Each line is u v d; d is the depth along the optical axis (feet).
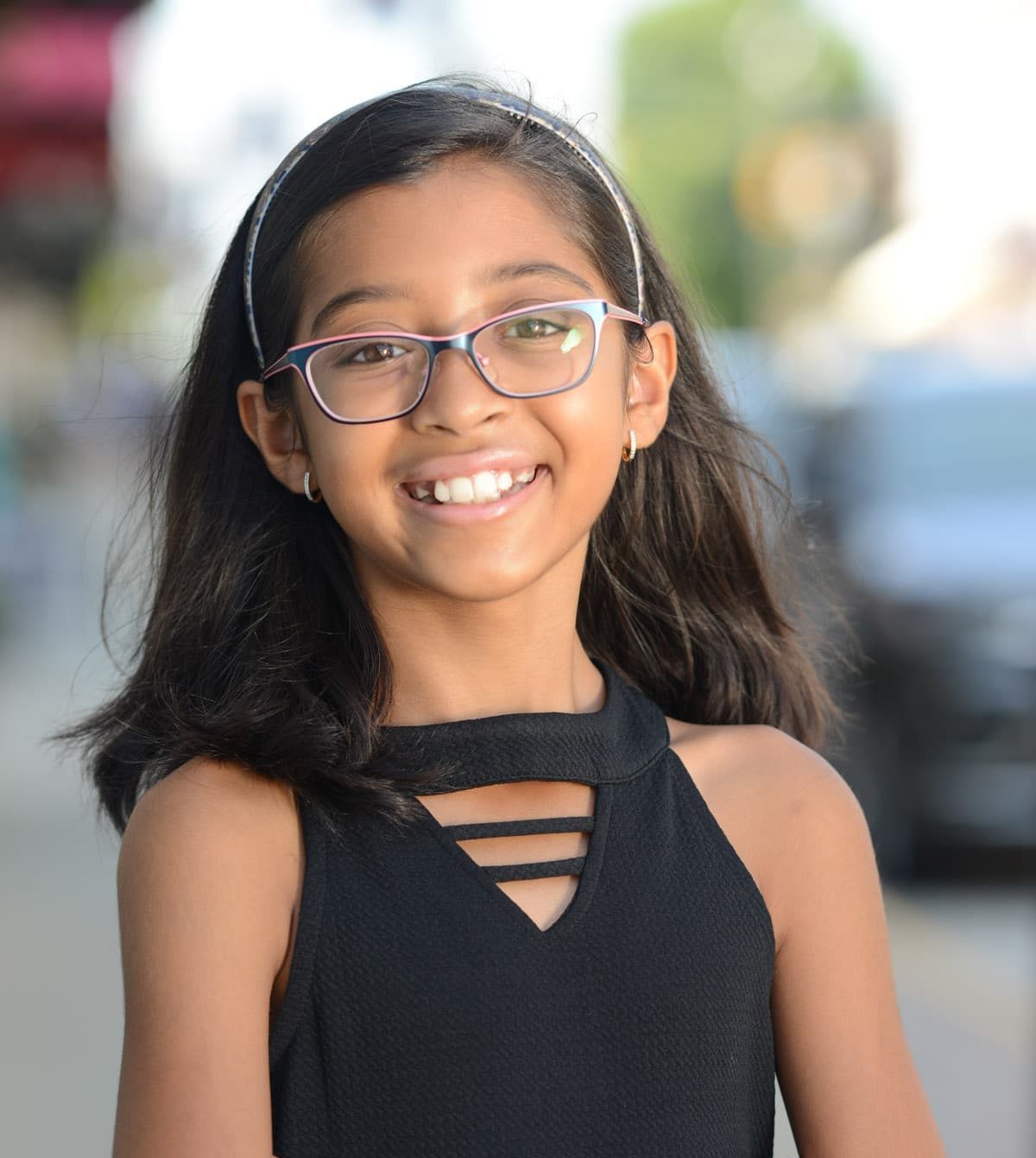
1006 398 34.17
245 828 7.57
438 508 7.90
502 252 8.00
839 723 11.95
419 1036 7.46
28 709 51.03
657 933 7.77
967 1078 20.89
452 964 7.53
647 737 8.30
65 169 52.31
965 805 30.22
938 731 30.19
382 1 51.72
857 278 116.88
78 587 78.79
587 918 7.72
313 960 7.51
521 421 7.95
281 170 8.46
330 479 8.00
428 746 7.95
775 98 241.35
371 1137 7.44
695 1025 7.73
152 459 10.00
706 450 9.98
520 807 7.95
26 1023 22.67
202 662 8.76
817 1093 8.11
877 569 31.07
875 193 174.60
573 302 8.05
